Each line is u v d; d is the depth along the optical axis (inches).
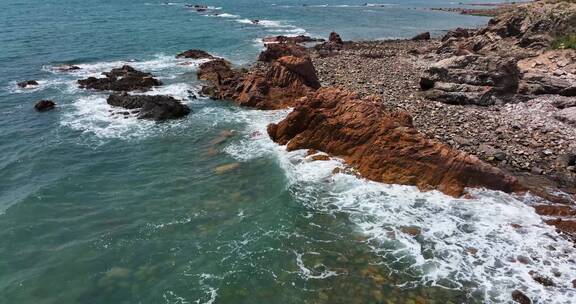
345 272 587.2
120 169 906.7
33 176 876.6
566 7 1697.8
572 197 750.5
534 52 1579.7
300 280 573.9
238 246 645.9
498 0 7573.8
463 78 1256.2
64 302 546.6
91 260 623.2
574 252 617.9
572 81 1237.7
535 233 658.8
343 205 741.9
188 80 1603.1
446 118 1099.9
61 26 2699.3
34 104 1304.1
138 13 3651.6
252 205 755.4
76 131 1106.1
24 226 703.1
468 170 769.6
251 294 551.8
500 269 589.6
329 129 908.6
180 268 602.5
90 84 1485.0
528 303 528.4
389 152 818.8
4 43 2118.6
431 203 739.4
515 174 835.4
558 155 897.5
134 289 565.9
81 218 727.7
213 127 1124.5
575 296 539.2
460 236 657.0
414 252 624.4
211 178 856.3
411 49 2122.3
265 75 1369.3
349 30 3144.7
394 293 547.8
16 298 551.5
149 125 1147.3
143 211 747.4
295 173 848.3
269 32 2856.8
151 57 1983.3
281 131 999.0
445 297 540.4
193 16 3624.5
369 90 1355.8
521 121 1072.2
